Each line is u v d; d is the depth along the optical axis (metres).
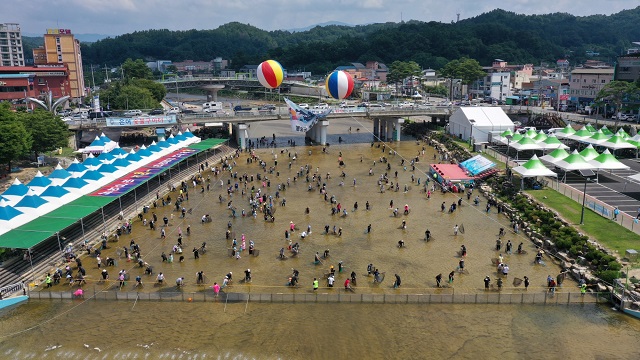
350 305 44.88
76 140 108.44
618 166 76.81
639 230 57.31
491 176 84.56
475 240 60.31
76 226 62.56
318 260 54.03
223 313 43.69
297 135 138.00
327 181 88.44
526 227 62.44
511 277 50.28
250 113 118.94
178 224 66.94
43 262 52.41
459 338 39.97
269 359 37.41
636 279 45.41
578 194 72.38
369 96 199.38
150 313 43.81
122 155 85.31
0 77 149.25
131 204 73.31
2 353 38.41
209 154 108.12
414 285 48.66
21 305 45.19
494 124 113.06
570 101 150.88
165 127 117.50
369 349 38.59
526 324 41.94
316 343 39.38
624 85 115.31
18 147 80.31
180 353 38.16
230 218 69.38
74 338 40.28
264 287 48.56
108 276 50.88
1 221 52.31
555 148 88.94
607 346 38.94
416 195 79.38
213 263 54.38
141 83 175.75
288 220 68.25
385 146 120.81
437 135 125.19
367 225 65.88
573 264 51.34
